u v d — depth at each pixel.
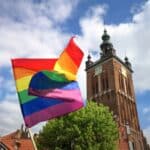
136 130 67.69
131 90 75.31
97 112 35.12
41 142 35.00
